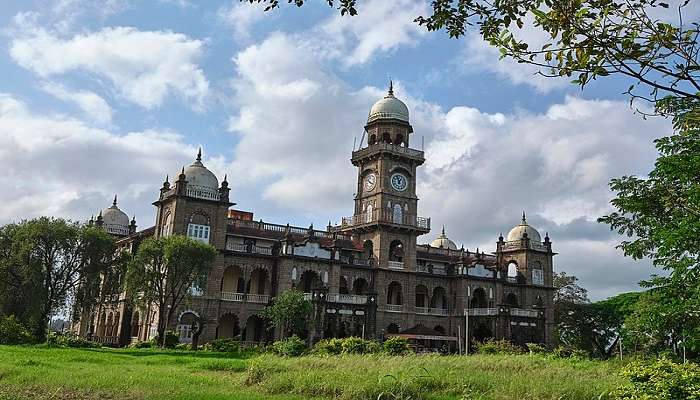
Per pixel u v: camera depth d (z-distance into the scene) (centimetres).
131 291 5981
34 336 5516
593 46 766
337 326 7206
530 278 9281
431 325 8381
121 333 7250
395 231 8306
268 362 3009
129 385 2273
